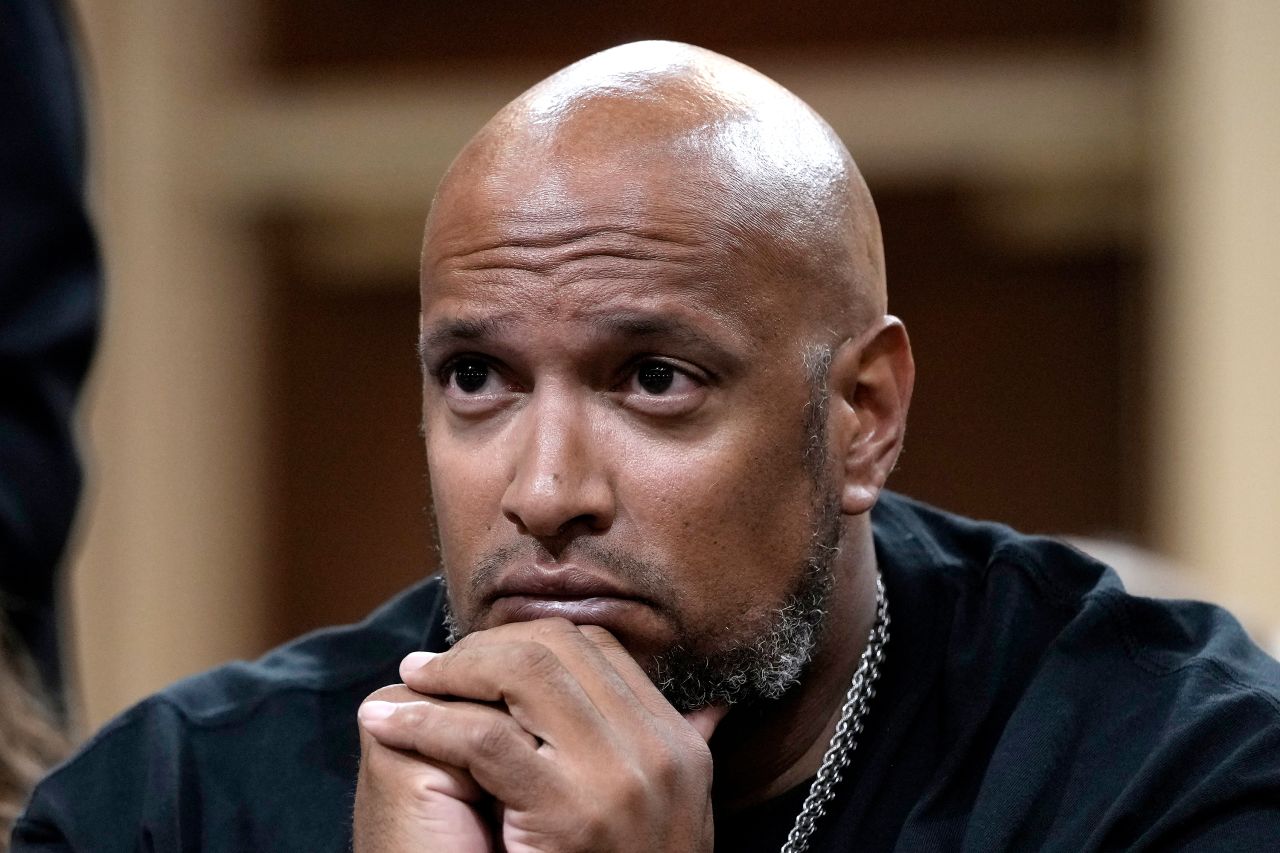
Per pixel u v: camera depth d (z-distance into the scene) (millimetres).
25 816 5066
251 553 18328
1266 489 14492
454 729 4012
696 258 4184
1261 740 4398
